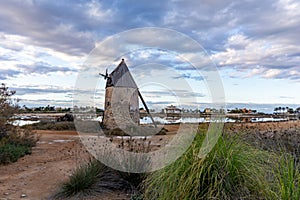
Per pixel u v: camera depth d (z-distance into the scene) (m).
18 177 5.21
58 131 14.70
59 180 4.89
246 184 2.94
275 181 2.72
